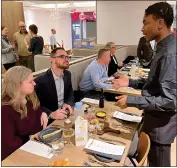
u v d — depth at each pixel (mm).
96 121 1598
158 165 1485
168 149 1462
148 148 1236
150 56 4180
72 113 1785
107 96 2771
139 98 1312
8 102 1404
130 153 1484
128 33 7191
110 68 3795
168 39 1279
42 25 12250
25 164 1111
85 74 2863
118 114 1745
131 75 3301
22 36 5277
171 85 1198
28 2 8430
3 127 1337
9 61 4422
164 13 1244
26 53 5352
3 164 1113
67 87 2262
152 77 1340
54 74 2104
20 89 1409
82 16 12742
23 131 1492
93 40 8305
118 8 7141
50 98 2100
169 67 1206
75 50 5594
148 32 1332
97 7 7441
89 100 2131
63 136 1396
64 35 13516
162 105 1227
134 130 1493
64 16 13148
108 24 7414
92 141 1308
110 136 1403
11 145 1332
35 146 1283
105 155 1164
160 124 1403
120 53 5469
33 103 1624
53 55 2047
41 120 1662
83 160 1146
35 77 2131
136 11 6914
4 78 1428
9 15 6250
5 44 4324
